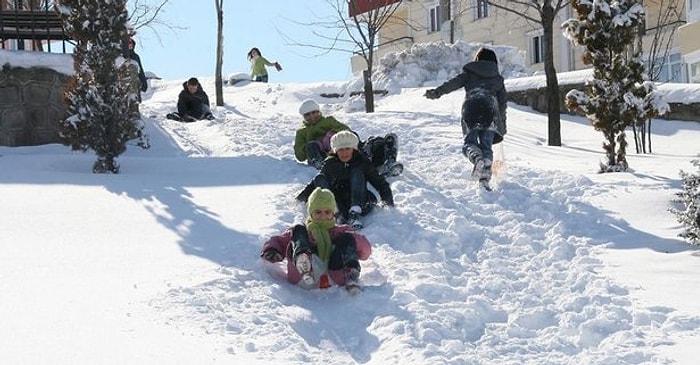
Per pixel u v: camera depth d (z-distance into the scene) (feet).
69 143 38.75
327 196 23.40
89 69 37.70
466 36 143.74
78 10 37.76
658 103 38.70
